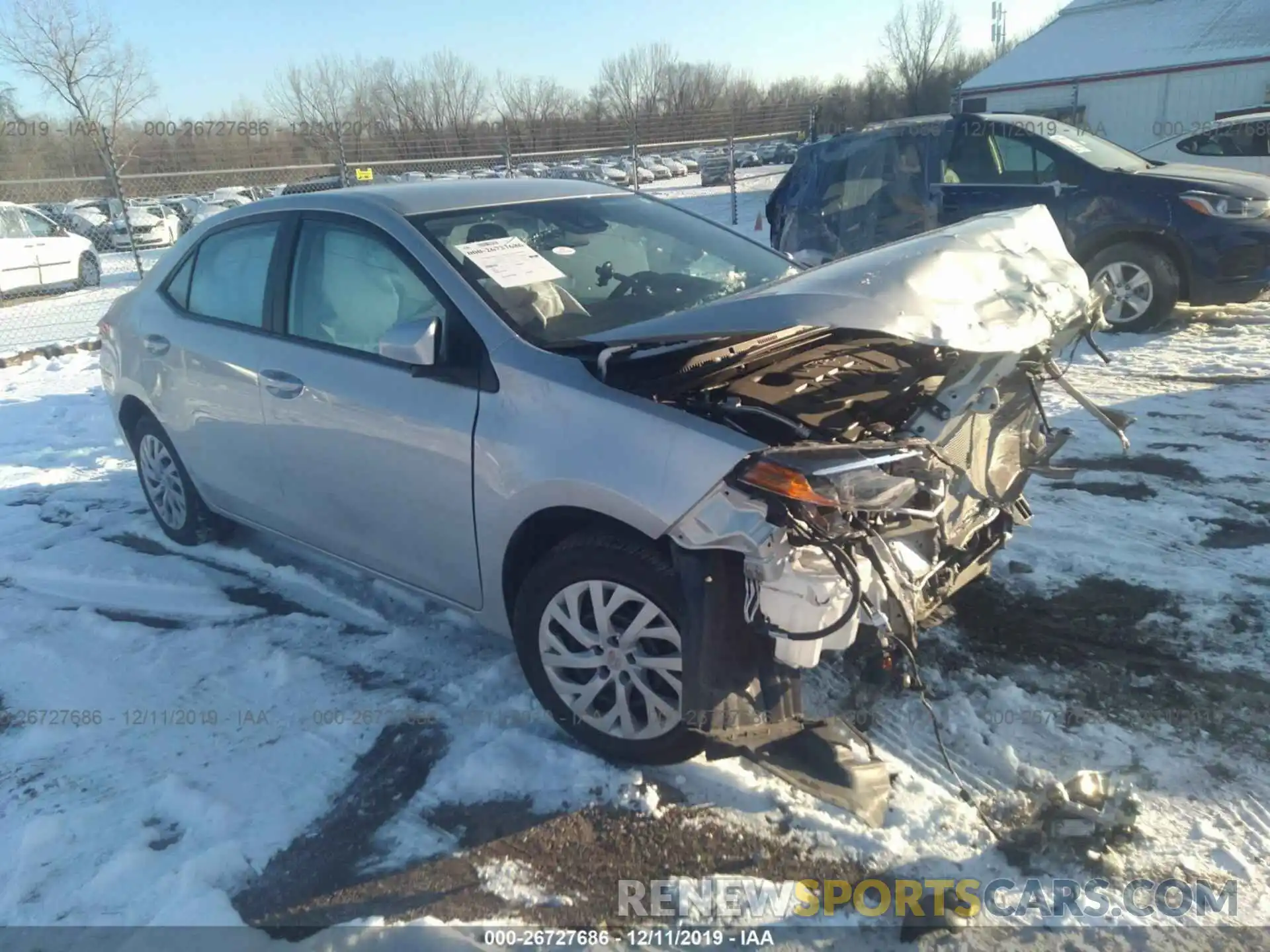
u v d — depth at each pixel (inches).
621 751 116.2
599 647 114.7
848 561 94.9
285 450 147.6
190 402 166.2
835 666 133.2
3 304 574.6
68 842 109.0
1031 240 125.3
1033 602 148.9
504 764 117.5
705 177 1074.7
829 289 100.9
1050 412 238.7
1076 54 1012.5
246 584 171.3
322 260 145.6
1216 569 156.3
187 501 182.9
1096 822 104.2
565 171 727.1
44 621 161.0
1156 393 250.8
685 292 142.8
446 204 144.9
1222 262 298.8
